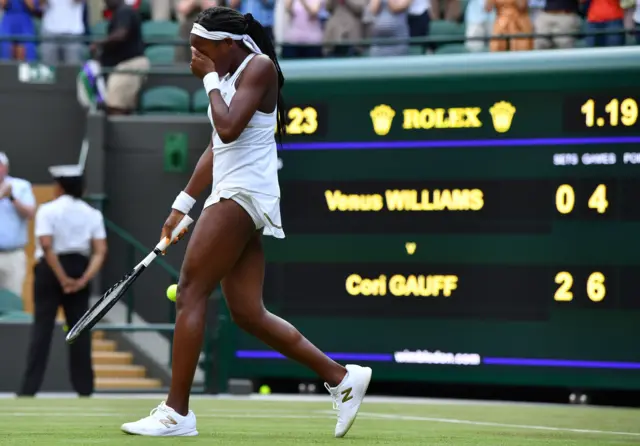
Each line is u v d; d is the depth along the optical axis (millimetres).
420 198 42469
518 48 46281
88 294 36938
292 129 43625
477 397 46438
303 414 28906
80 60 54656
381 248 42750
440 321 42188
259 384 45188
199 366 44562
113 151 49125
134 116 49344
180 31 53906
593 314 40938
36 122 52594
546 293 41375
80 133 52531
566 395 45875
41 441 17812
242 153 18312
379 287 42750
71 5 54812
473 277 41938
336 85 43219
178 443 17500
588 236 41031
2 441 17844
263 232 18891
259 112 18375
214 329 42469
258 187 18297
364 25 49594
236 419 26172
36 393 38781
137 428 18781
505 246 41688
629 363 40656
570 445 19266
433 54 45156
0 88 52594
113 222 49000
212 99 18141
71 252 36625
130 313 44625
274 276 43625
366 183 42969
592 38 45438
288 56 48844
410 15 48812
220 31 18266
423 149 42500
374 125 42938
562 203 41281
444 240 42219
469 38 43156
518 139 41688
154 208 48969
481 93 42000
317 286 43312
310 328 43344
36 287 36719
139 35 51062
